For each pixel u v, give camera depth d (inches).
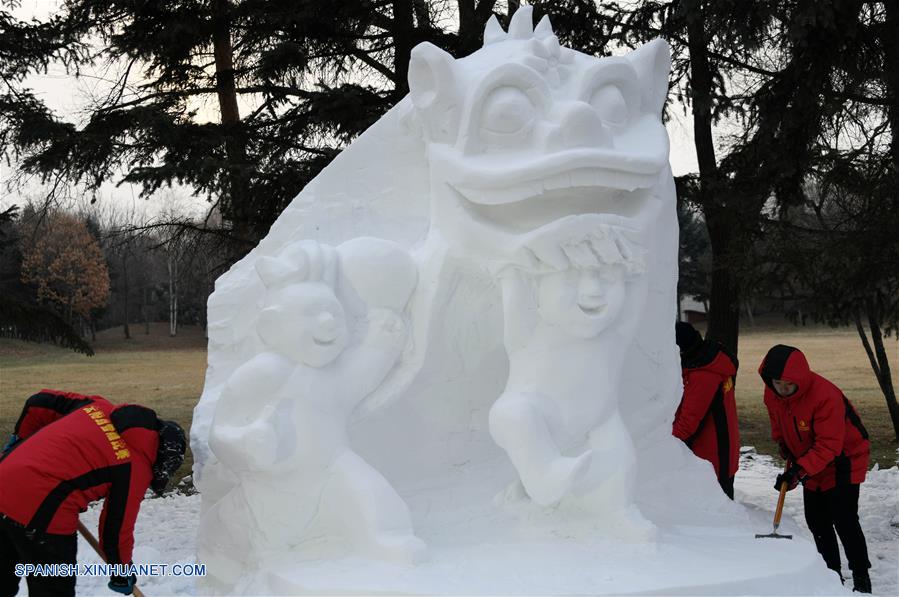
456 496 147.8
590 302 130.5
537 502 131.0
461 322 145.1
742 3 275.4
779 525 158.7
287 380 133.6
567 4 337.4
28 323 336.8
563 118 129.1
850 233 281.1
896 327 313.9
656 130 141.6
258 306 149.4
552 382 134.2
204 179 319.0
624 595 111.7
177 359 1006.4
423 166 153.6
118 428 124.6
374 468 139.3
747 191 312.2
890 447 373.4
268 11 350.3
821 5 250.4
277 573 124.9
